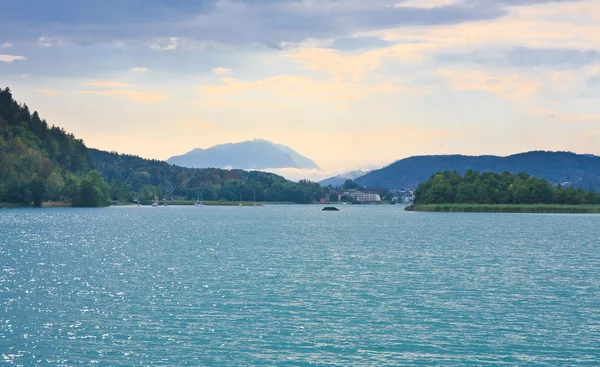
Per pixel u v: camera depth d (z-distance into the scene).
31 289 75.75
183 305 66.62
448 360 49.06
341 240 153.62
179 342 53.03
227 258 109.75
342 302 68.56
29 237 160.38
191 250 125.25
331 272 91.25
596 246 136.12
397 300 69.88
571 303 68.69
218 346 51.97
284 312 63.53
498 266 99.44
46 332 55.62
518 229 199.88
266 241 149.75
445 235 172.38
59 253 118.38
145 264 100.44
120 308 65.00
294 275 88.00
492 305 67.44
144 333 55.50
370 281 82.81
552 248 131.50
